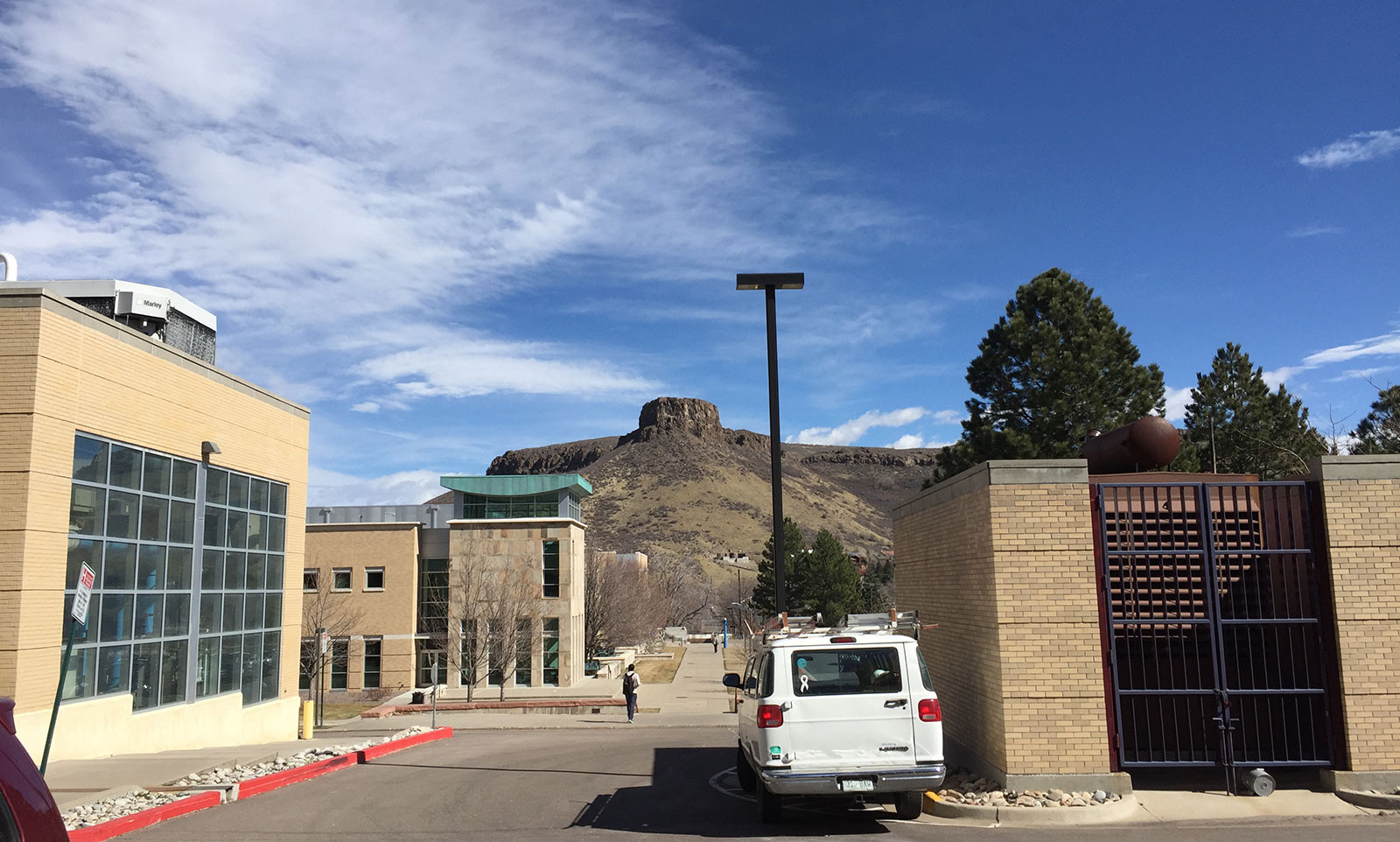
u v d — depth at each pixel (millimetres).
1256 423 36906
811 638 9625
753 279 14430
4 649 13312
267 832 9750
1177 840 8633
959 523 12258
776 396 14117
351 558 42906
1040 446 32938
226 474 19906
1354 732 10117
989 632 10898
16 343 13852
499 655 37844
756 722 9930
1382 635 10242
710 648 76625
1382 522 10406
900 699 9414
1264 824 9234
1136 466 13102
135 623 16406
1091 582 10539
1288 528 10945
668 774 14453
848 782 9219
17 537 13492
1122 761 10320
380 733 22922
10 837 3473
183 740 17625
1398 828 8914
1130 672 10711
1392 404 31766
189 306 21266
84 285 19609
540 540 42875
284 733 22203
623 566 67938
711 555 167750
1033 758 10320
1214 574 10594
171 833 9672
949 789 11008
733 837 9438
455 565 42469
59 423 14281
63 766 13297
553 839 9406
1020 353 34375
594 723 25641
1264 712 11172
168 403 17406
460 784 13289
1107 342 34719
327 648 31469
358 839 9398
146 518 16828
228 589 19922
